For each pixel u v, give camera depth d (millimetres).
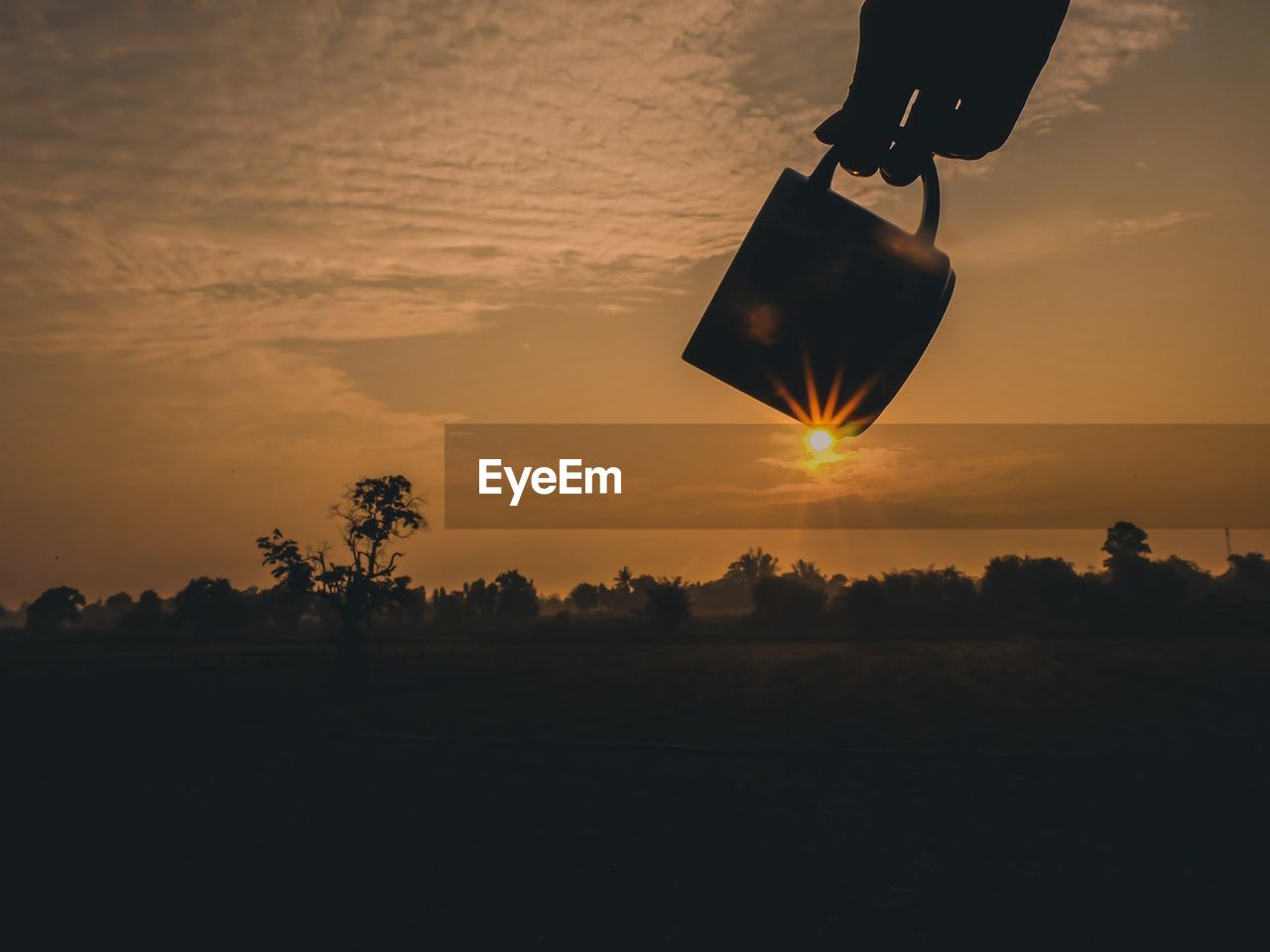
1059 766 20672
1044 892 10984
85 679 53031
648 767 21578
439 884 11688
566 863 12695
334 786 19234
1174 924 9758
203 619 123688
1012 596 122438
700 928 9867
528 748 25234
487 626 157625
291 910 10594
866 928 9789
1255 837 13602
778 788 18297
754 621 124625
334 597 48312
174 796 18172
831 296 900
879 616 109812
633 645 96750
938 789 18000
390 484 47562
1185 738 24719
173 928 9969
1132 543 124500
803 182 927
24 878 12062
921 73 805
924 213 916
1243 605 112062
